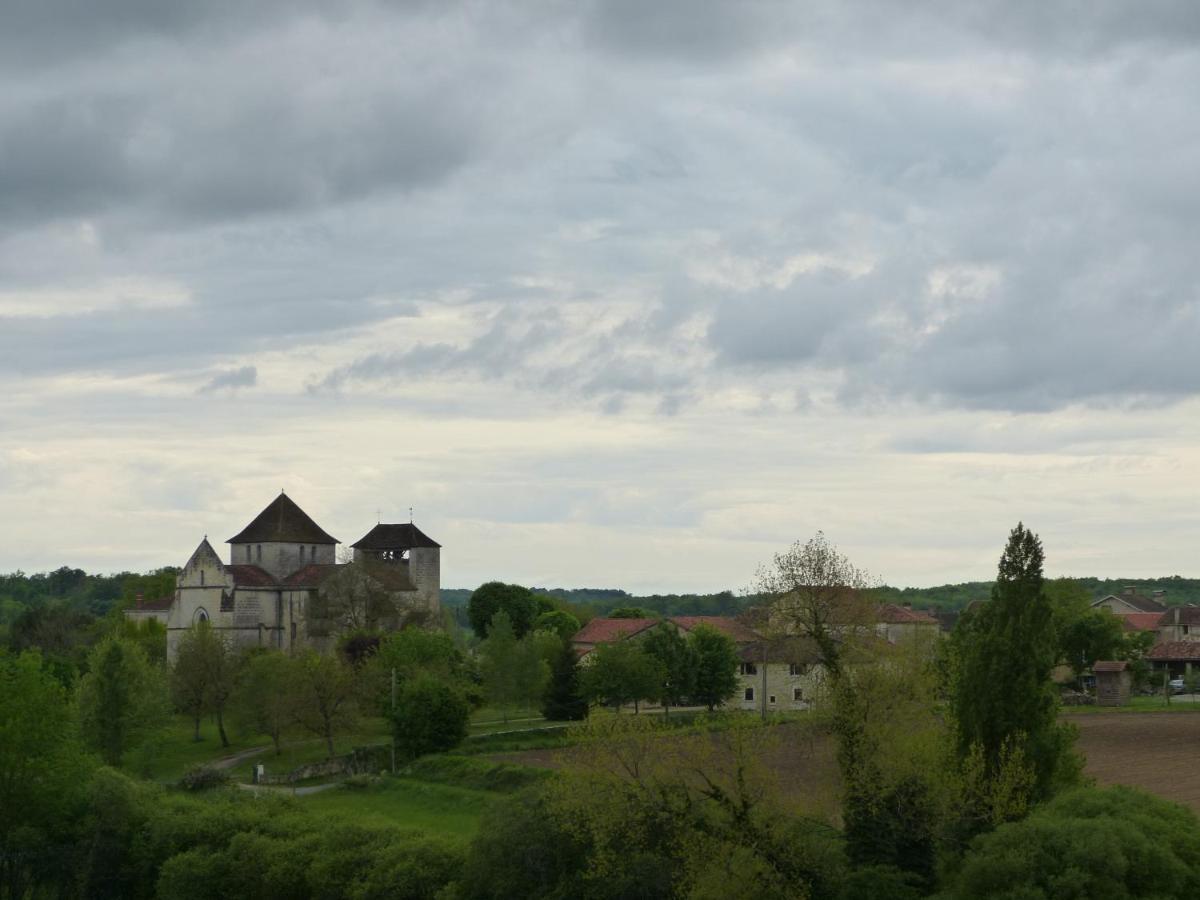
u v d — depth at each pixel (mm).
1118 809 61406
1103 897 55875
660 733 68188
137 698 122750
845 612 70125
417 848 75625
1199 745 111375
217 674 143375
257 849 81500
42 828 91875
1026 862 57156
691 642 141000
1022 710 66562
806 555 70938
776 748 68375
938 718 70688
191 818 88125
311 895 78312
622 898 65125
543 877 69438
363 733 135500
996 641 67125
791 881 63438
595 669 134250
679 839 65188
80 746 99375
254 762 129625
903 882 62500
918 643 75438
